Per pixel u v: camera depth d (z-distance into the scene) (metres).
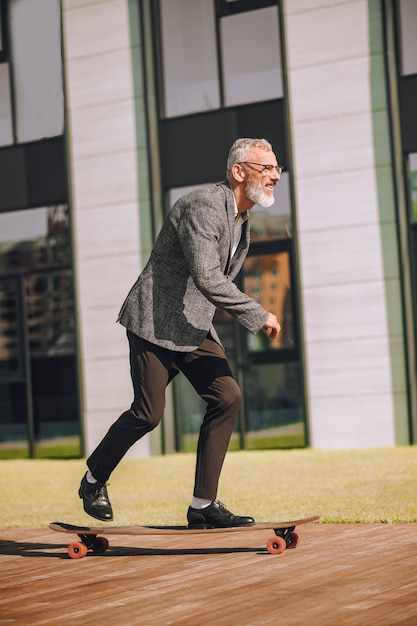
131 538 5.12
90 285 13.61
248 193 4.35
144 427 4.34
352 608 2.89
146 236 13.31
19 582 3.77
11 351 14.11
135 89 13.37
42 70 13.97
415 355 12.23
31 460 13.70
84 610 3.11
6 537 5.41
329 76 12.52
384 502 6.29
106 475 4.42
